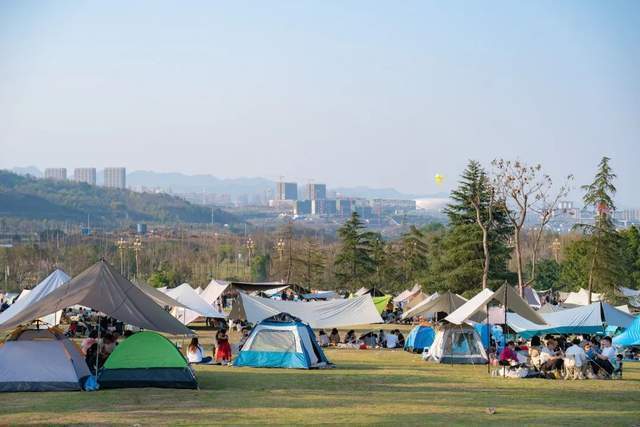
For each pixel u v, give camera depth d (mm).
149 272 129750
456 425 18062
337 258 101062
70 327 46188
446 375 28859
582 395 23797
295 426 17562
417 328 40750
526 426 18094
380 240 108750
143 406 20297
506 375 28500
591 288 72750
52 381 22969
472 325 36906
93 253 136375
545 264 106500
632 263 86438
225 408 20125
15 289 111188
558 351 29969
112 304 24562
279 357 30719
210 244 185250
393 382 26438
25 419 18250
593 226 73500
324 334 44406
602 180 72625
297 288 72062
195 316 52000
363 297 44656
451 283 79625
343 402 21484
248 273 132500
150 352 23859
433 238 100125
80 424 17641
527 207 69000
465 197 81250
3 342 23500
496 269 79312
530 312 32438
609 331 44719
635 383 27094
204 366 30875
